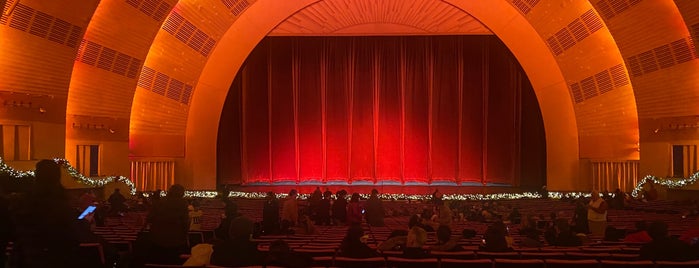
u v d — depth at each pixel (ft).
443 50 90.94
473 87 90.99
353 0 85.15
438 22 85.56
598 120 81.61
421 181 91.45
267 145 91.45
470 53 90.84
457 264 20.10
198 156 82.89
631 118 79.30
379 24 86.12
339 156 91.66
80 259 13.94
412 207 63.62
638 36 72.95
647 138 74.49
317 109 91.66
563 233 31.04
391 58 91.30
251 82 91.30
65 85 63.72
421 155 91.56
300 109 91.45
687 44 69.36
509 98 90.17
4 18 57.72
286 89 91.56
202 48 81.30
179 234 19.80
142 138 79.87
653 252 22.33
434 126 91.30
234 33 82.17
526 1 81.00
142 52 74.23
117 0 69.67
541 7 80.64
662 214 53.78
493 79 90.58
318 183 91.20
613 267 19.48
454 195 79.82
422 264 20.13
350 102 91.04
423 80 91.30
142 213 53.31
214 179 83.76
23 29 59.26
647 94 74.08
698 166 69.72
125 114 74.79
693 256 22.21
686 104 70.69
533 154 90.33
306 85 91.50
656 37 71.51
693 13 65.51
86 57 70.13
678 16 68.95
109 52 71.72
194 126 82.84
